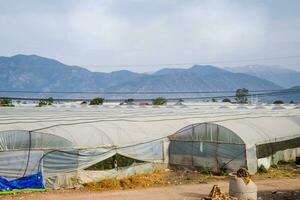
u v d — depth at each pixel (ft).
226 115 162.71
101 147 98.99
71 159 94.02
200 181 100.07
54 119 114.62
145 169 110.11
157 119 136.46
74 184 93.66
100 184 93.66
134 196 82.94
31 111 180.45
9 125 93.45
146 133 115.85
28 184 88.94
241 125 118.42
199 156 113.60
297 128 141.90
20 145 89.71
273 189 89.35
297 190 88.22
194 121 141.79
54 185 91.35
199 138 113.70
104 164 99.35
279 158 123.13
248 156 106.63
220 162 110.01
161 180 101.81
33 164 90.17
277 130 128.36
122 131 110.11
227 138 109.09
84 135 99.35
